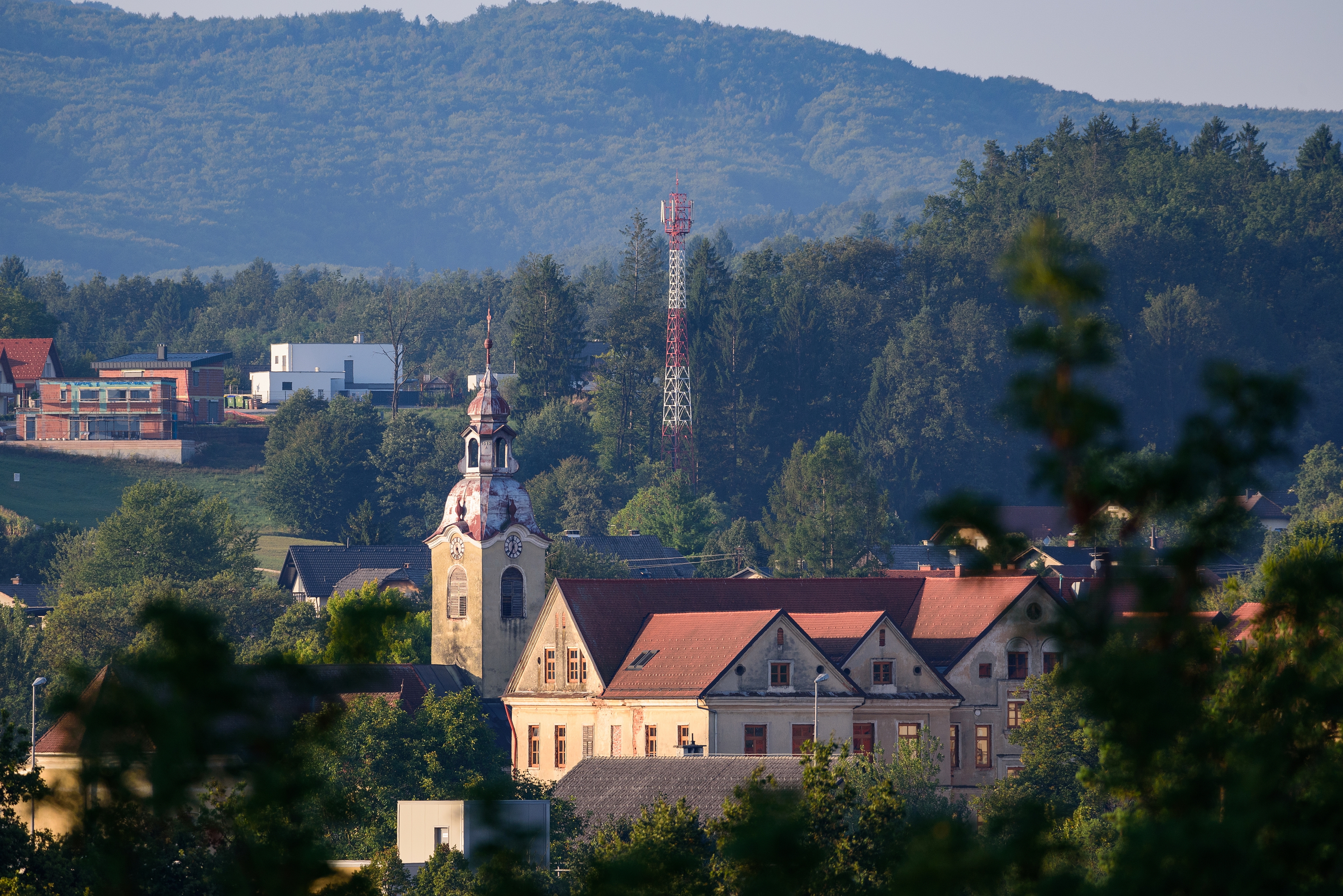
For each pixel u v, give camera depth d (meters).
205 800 83.75
